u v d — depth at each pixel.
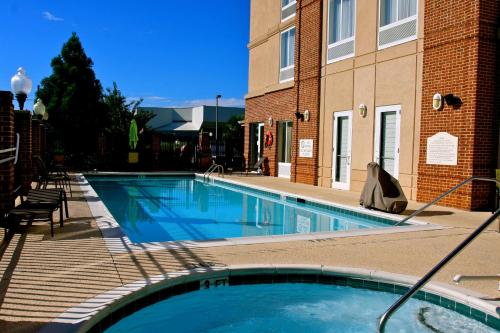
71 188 14.52
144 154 26.02
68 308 4.17
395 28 13.17
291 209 12.70
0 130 7.93
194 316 5.07
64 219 8.80
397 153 13.09
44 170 13.17
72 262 5.74
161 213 11.88
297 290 5.74
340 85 15.59
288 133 20.28
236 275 5.59
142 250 6.41
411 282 5.30
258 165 21.98
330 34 16.23
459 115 11.09
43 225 8.15
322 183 16.58
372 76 14.08
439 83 11.64
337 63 15.76
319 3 16.69
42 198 8.28
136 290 4.69
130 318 4.66
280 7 20.84
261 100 22.62
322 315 5.08
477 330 4.57
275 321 4.95
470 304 4.66
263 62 22.70
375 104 13.93
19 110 11.49
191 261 5.89
